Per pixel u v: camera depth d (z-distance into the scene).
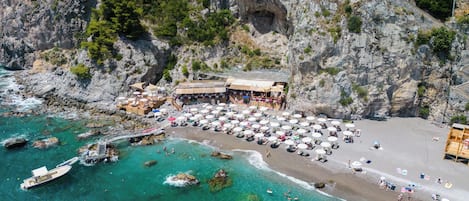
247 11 108.62
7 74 121.56
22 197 58.53
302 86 85.06
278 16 105.69
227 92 94.00
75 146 73.94
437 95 83.00
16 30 124.19
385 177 60.97
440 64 81.81
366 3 81.62
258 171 64.88
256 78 96.50
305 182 61.25
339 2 83.44
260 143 74.00
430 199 55.59
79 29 115.44
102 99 95.19
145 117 86.50
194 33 106.50
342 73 81.12
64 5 115.12
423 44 82.00
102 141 74.94
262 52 106.56
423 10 87.94
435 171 62.25
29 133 79.31
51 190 60.41
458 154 64.44
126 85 97.44
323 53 81.94
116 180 63.09
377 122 81.88
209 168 66.38
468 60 79.44
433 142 72.38
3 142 74.94
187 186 61.34
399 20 82.06
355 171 63.06
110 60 98.06
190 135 78.44
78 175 64.38
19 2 123.12
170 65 104.19
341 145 71.38
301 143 70.69
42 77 111.12
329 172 63.31
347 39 81.19
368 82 82.31
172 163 68.12
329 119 82.19
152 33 106.62
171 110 89.38
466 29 81.81
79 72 96.44
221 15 109.44
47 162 68.06
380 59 81.62
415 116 85.75
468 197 55.53
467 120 78.81
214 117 85.06
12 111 90.50
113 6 101.12
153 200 58.19
